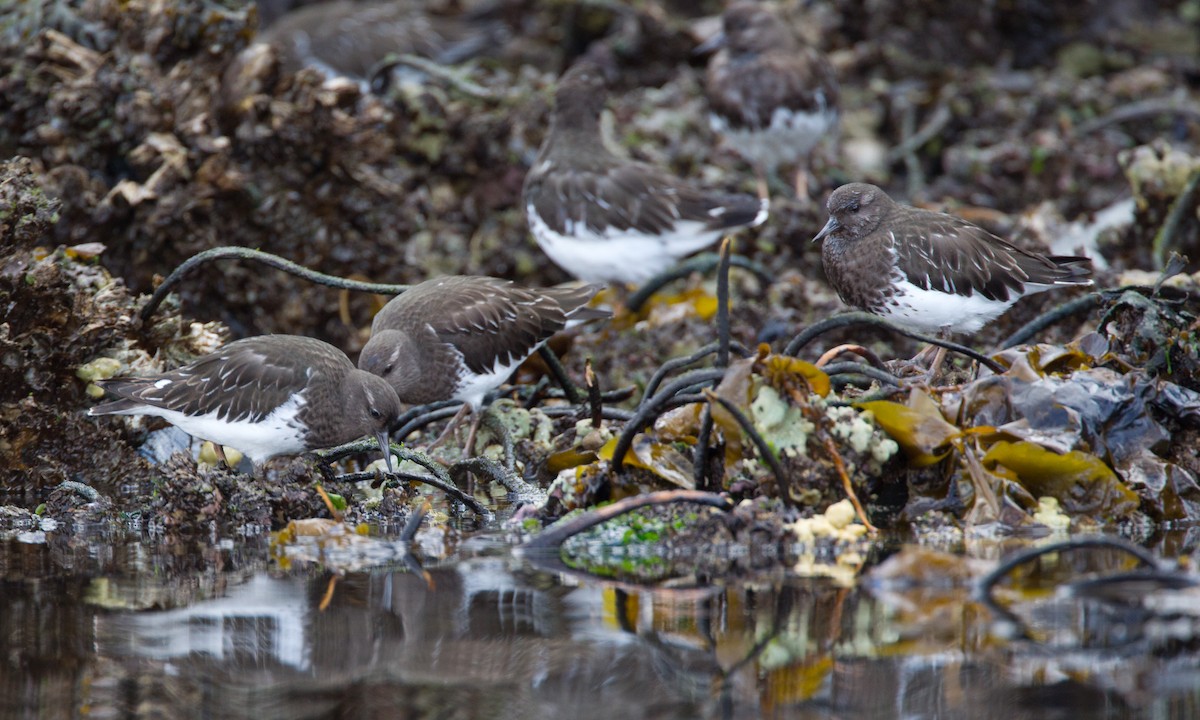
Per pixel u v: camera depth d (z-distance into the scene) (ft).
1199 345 31.73
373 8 64.95
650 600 23.91
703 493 27.09
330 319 44.75
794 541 27.07
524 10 71.36
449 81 54.39
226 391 32.12
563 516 30.07
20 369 33.37
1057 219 50.67
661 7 72.18
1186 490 28.81
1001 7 70.18
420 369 36.19
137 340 36.29
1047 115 63.10
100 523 31.45
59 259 35.53
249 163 43.14
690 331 43.19
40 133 40.47
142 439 35.47
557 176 47.34
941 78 65.51
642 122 60.08
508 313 36.96
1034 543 26.73
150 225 40.22
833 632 22.04
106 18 42.86
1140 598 23.21
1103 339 31.99
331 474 32.83
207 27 43.14
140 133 41.22
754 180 58.34
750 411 27.78
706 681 20.31
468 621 23.06
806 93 55.36
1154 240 46.55
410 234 46.03
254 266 43.11
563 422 36.29
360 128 44.42
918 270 34.86
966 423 29.71
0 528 30.83
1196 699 19.20
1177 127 62.03
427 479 31.60
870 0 67.77
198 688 20.39
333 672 20.93
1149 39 73.05
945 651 21.11
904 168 62.49
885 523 28.48
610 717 19.20
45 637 22.56
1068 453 28.27
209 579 25.99
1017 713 18.90
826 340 42.96
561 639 22.07
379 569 26.53
